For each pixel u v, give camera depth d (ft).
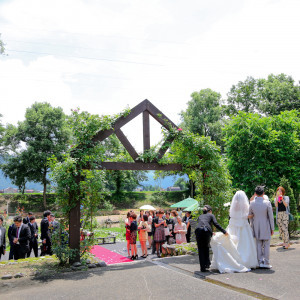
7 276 21.90
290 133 83.15
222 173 32.48
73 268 24.35
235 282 18.01
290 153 81.46
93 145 27.07
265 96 128.88
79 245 25.85
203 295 16.10
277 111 121.39
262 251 22.09
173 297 15.99
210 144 31.94
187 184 175.11
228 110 137.39
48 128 161.38
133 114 29.37
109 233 66.80
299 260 23.57
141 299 15.89
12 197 155.53
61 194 25.90
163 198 176.45
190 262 25.34
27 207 147.84
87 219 27.12
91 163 26.55
